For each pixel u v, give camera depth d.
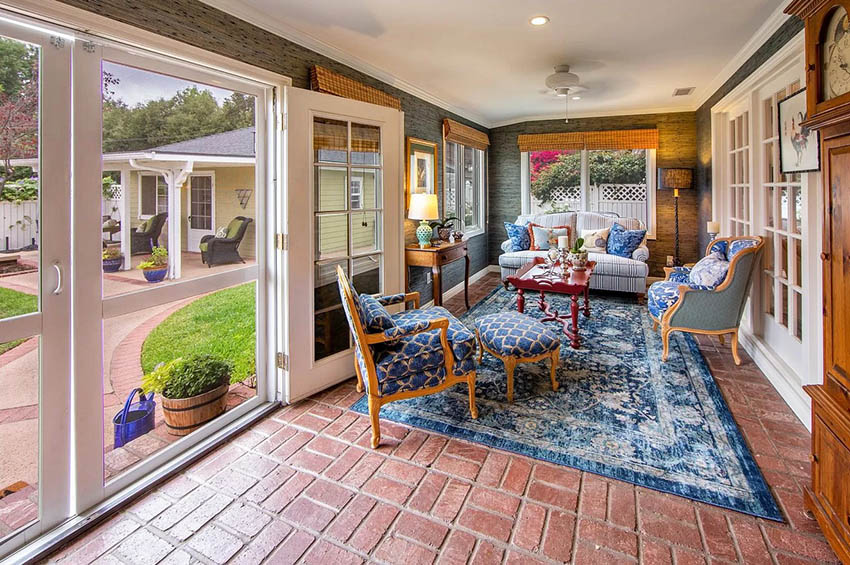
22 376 1.55
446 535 1.59
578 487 1.84
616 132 5.89
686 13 2.62
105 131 1.76
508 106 5.39
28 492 1.59
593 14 2.62
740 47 3.22
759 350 3.05
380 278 3.22
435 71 3.75
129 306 1.88
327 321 2.89
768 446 2.09
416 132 4.47
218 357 2.45
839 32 1.38
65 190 1.62
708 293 3.02
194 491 1.86
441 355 2.32
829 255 1.50
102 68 1.72
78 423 1.69
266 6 2.36
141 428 2.03
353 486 1.88
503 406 2.55
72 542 1.58
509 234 6.02
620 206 6.20
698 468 1.94
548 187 6.54
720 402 2.54
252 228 2.51
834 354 1.48
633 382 2.84
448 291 5.34
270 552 1.53
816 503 1.55
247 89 2.40
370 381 2.15
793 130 2.49
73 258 1.66
